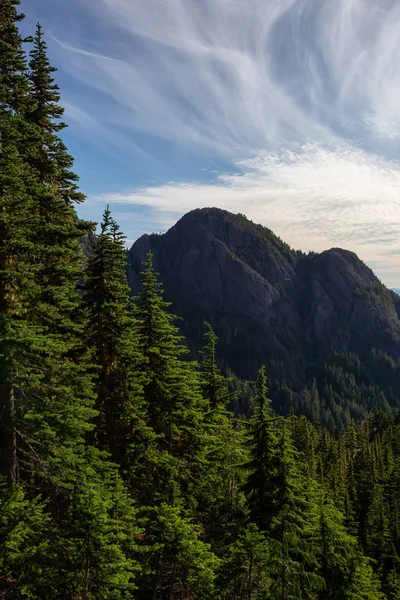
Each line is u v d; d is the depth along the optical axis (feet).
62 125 51.37
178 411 57.11
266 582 42.80
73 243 44.27
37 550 29.40
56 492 37.86
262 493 49.21
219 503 57.36
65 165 50.65
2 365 30.25
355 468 203.10
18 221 34.19
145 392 57.72
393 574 109.40
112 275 52.42
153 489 50.34
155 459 49.73
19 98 44.60
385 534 129.29
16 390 36.96
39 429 34.27
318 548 48.93
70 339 43.19
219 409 78.54
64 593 30.89
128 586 31.40
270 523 47.62
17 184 33.42
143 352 58.18
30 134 42.93
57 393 37.65
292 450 50.78
